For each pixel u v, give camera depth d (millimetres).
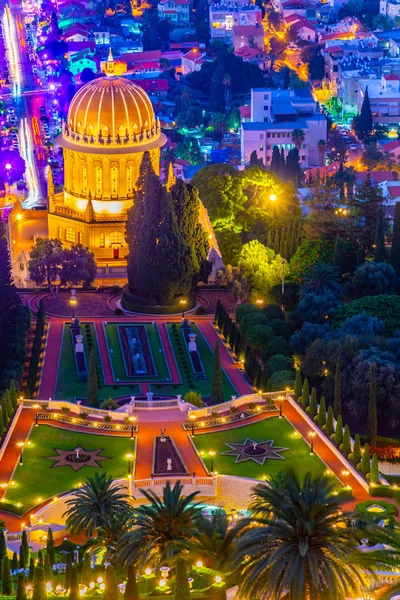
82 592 181125
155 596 177625
